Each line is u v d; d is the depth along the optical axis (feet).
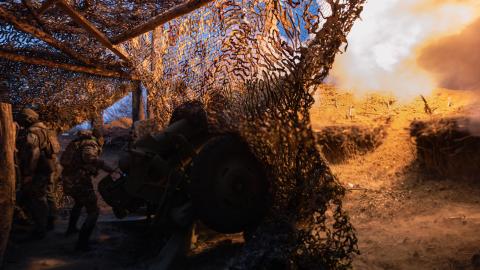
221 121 13.88
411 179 21.86
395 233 14.02
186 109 14.52
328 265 10.52
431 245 12.28
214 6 15.37
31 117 16.72
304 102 10.76
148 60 19.88
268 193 13.33
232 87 13.38
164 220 13.23
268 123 11.60
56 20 18.08
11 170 12.07
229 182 12.80
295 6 10.25
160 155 13.75
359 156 26.81
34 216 16.39
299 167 11.14
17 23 16.47
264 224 12.33
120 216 14.67
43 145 16.67
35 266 13.42
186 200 13.69
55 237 16.74
